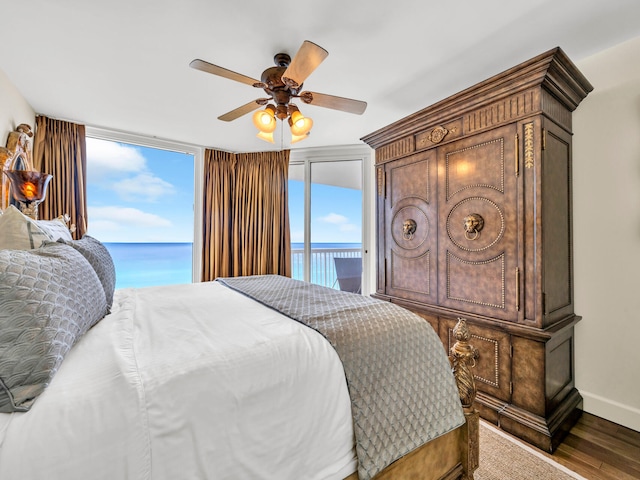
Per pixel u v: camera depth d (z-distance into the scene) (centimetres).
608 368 192
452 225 221
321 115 291
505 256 189
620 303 188
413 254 253
